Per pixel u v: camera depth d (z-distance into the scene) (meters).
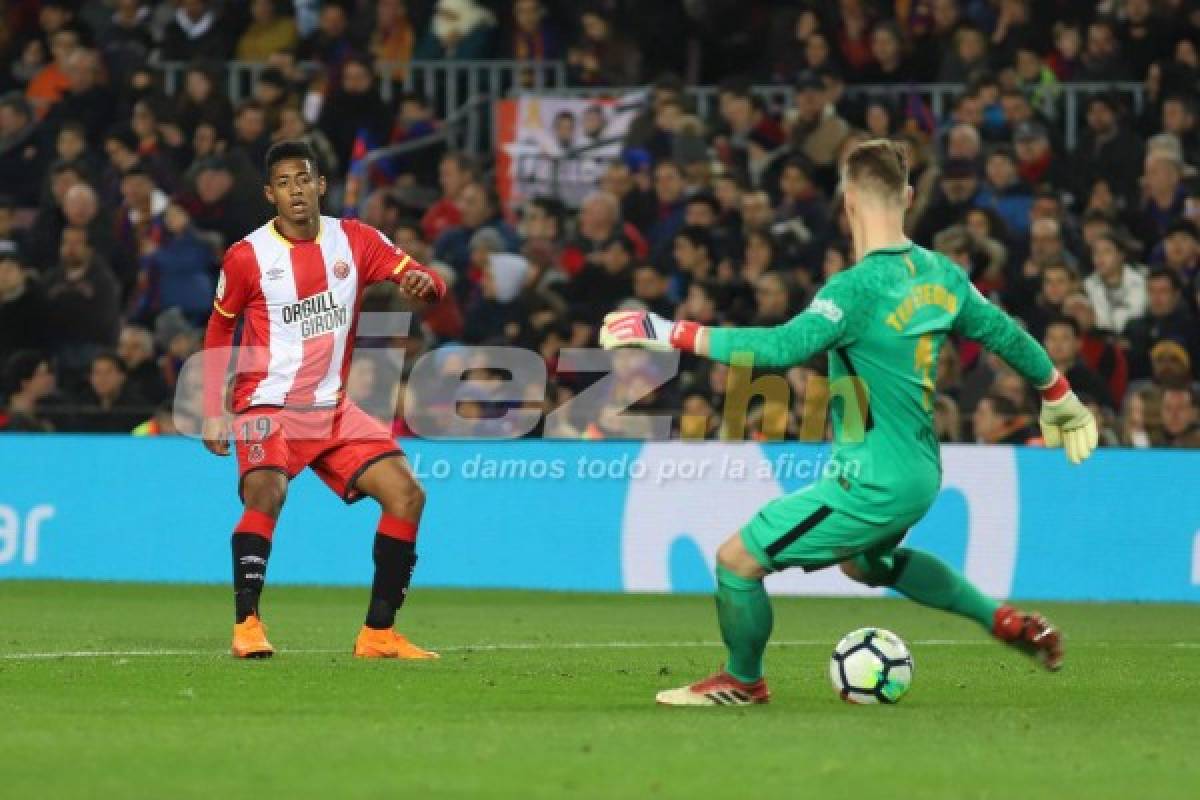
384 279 34.03
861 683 26.41
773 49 70.75
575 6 74.25
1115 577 51.16
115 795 18.41
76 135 70.00
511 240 63.78
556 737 22.55
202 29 75.38
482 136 71.62
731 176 62.44
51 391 60.16
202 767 20.11
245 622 32.81
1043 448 51.34
